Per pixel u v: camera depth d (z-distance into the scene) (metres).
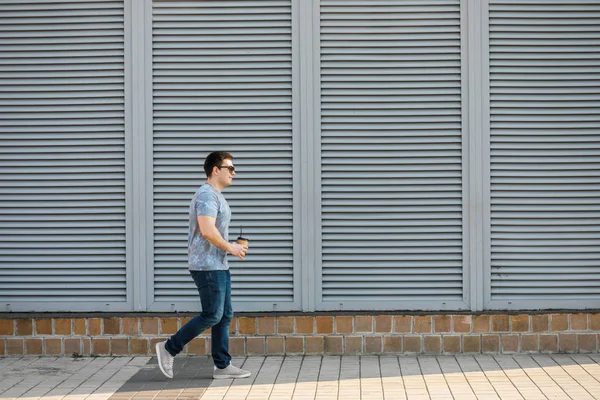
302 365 7.42
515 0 7.83
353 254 7.89
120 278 7.93
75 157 7.94
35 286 7.98
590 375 6.92
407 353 7.77
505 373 7.03
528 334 7.76
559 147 7.86
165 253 7.92
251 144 7.89
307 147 7.87
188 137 7.91
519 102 7.86
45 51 7.96
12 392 6.55
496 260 7.88
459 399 6.20
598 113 7.86
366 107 7.88
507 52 7.86
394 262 7.88
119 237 7.93
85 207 7.96
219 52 7.90
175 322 7.83
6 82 7.95
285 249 7.90
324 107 7.87
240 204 7.91
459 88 7.88
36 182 7.98
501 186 7.86
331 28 7.88
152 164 7.90
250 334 7.80
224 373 6.94
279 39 7.88
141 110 7.90
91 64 7.94
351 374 7.05
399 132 7.87
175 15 7.92
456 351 7.77
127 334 7.85
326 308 7.88
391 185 7.89
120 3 7.91
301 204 7.88
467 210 7.86
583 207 7.86
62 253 7.97
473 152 7.84
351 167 7.88
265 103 7.90
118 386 6.74
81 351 7.85
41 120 7.98
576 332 7.76
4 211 7.98
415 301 7.86
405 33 7.88
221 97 7.91
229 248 6.66
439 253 7.89
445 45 7.86
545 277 7.87
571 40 7.86
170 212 7.92
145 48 7.90
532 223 7.86
